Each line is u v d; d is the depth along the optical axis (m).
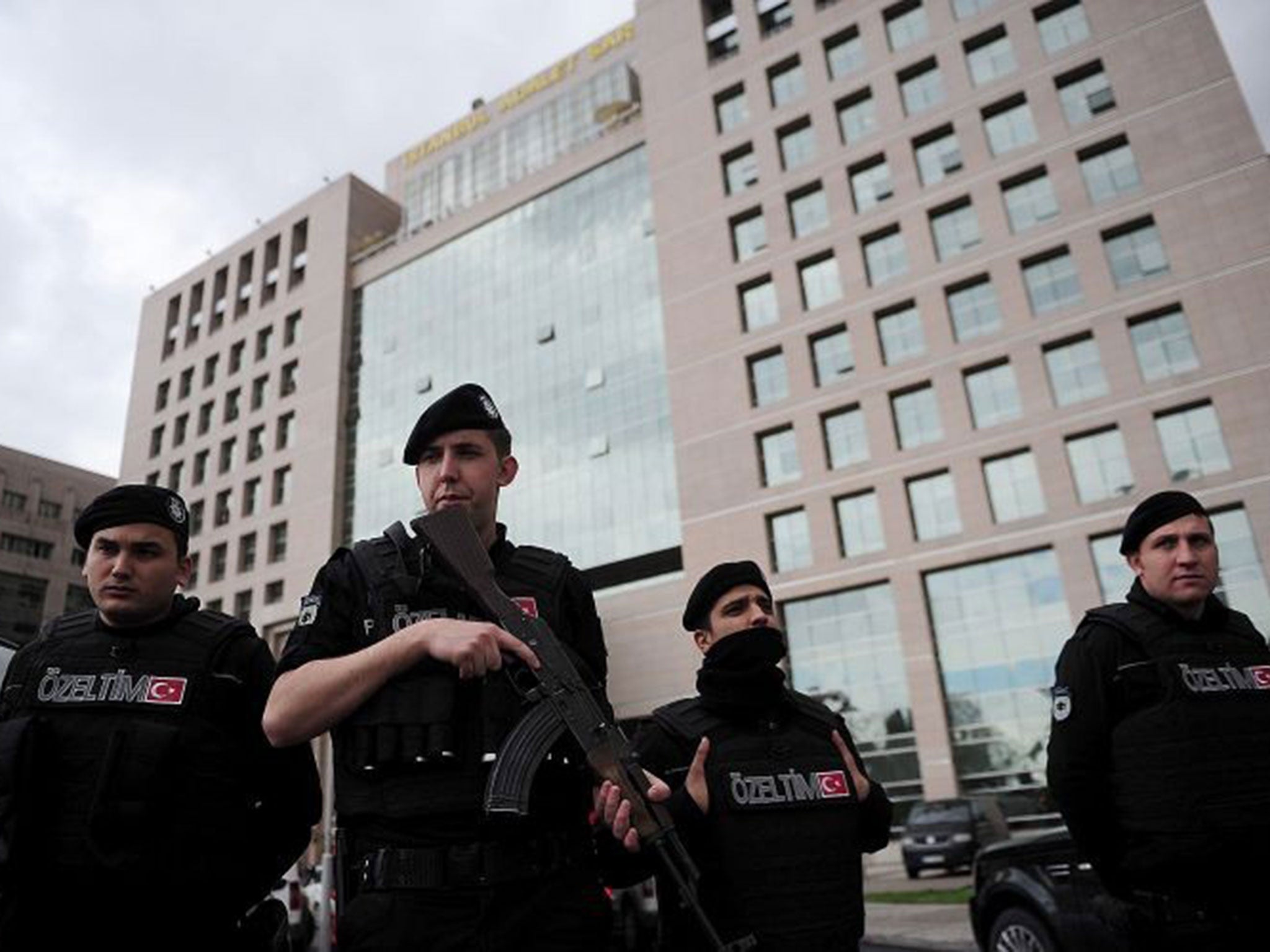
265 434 44.84
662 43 36.34
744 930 2.30
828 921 2.35
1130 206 25.09
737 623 2.90
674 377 31.98
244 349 47.88
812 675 26.59
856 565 26.47
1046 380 25.02
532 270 40.50
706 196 33.19
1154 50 25.88
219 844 2.37
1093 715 2.71
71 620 2.62
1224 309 23.25
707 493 30.03
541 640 2.04
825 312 29.23
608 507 34.66
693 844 2.41
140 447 49.94
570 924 1.89
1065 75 27.02
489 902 1.79
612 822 1.94
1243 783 2.56
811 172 30.81
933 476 26.27
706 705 2.68
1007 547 24.39
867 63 30.58
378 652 1.82
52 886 2.14
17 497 53.25
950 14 29.36
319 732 1.86
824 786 2.53
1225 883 2.50
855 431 27.97
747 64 33.44
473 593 2.02
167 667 2.48
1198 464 22.80
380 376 43.50
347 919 1.82
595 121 42.84
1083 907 4.50
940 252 27.94
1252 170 23.80
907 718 24.81
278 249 49.09
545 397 38.03
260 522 42.84
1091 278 25.14
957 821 17.09
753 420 29.77
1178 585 2.76
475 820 1.84
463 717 1.91
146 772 2.27
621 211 38.31
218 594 42.94
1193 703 2.63
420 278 44.47
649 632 31.91
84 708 2.36
